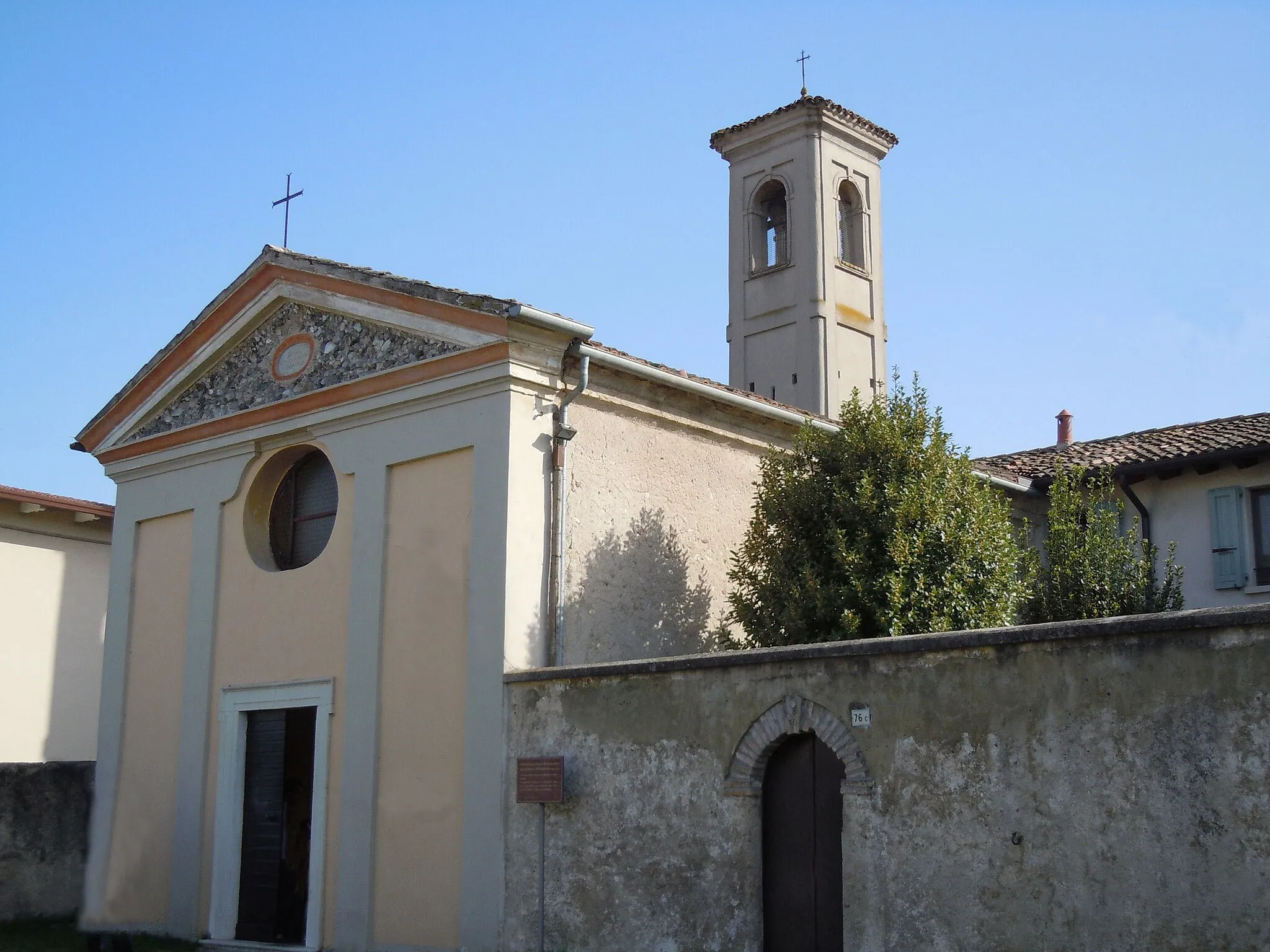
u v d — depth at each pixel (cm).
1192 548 1795
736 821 1086
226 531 1591
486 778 1254
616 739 1173
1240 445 1733
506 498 1303
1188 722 866
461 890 1252
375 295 1462
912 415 1446
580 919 1166
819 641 1333
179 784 1548
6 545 2016
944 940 949
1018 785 934
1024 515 1920
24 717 1995
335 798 1387
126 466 1725
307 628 1463
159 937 1508
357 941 1322
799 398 2600
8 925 1584
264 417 1559
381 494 1419
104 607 2134
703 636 1483
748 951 1062
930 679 991
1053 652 934
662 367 1439
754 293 2720
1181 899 851
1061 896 901
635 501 1436
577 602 1352
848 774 1020
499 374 1328
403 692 1353
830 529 1371
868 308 2738
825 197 2692
